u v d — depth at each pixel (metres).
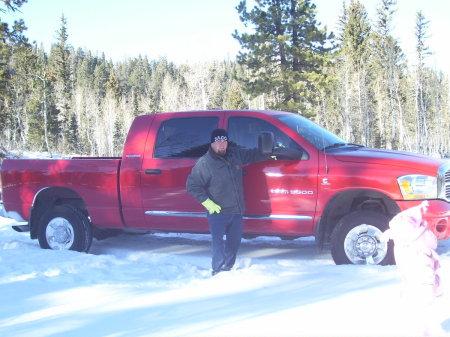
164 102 100.56
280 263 6.44
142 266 6.36
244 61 34.28
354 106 62.31
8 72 38.16
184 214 6.60
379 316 3.75
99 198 7.07
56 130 65.31
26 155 46.44
